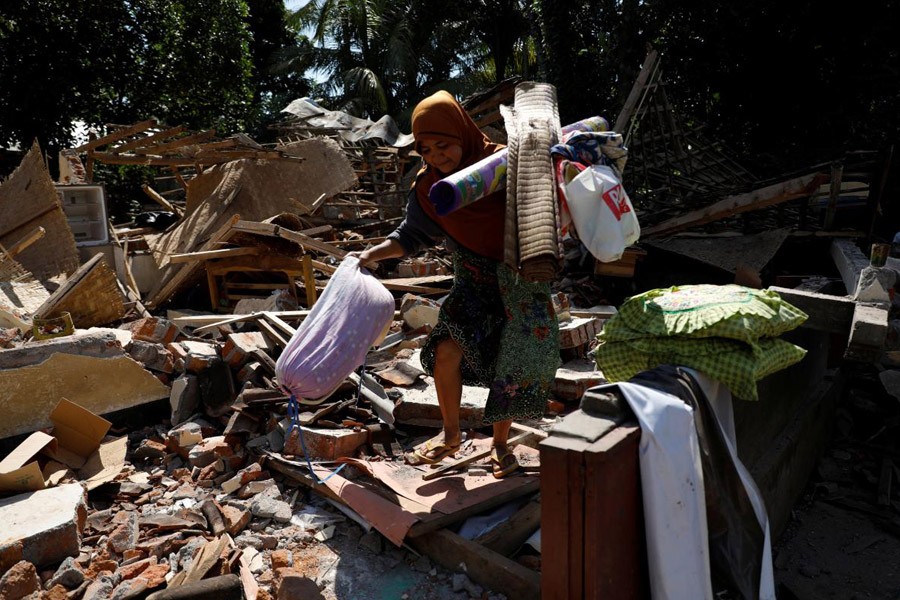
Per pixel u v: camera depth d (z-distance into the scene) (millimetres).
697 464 2000
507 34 20734
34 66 14930
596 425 1868
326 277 8391
